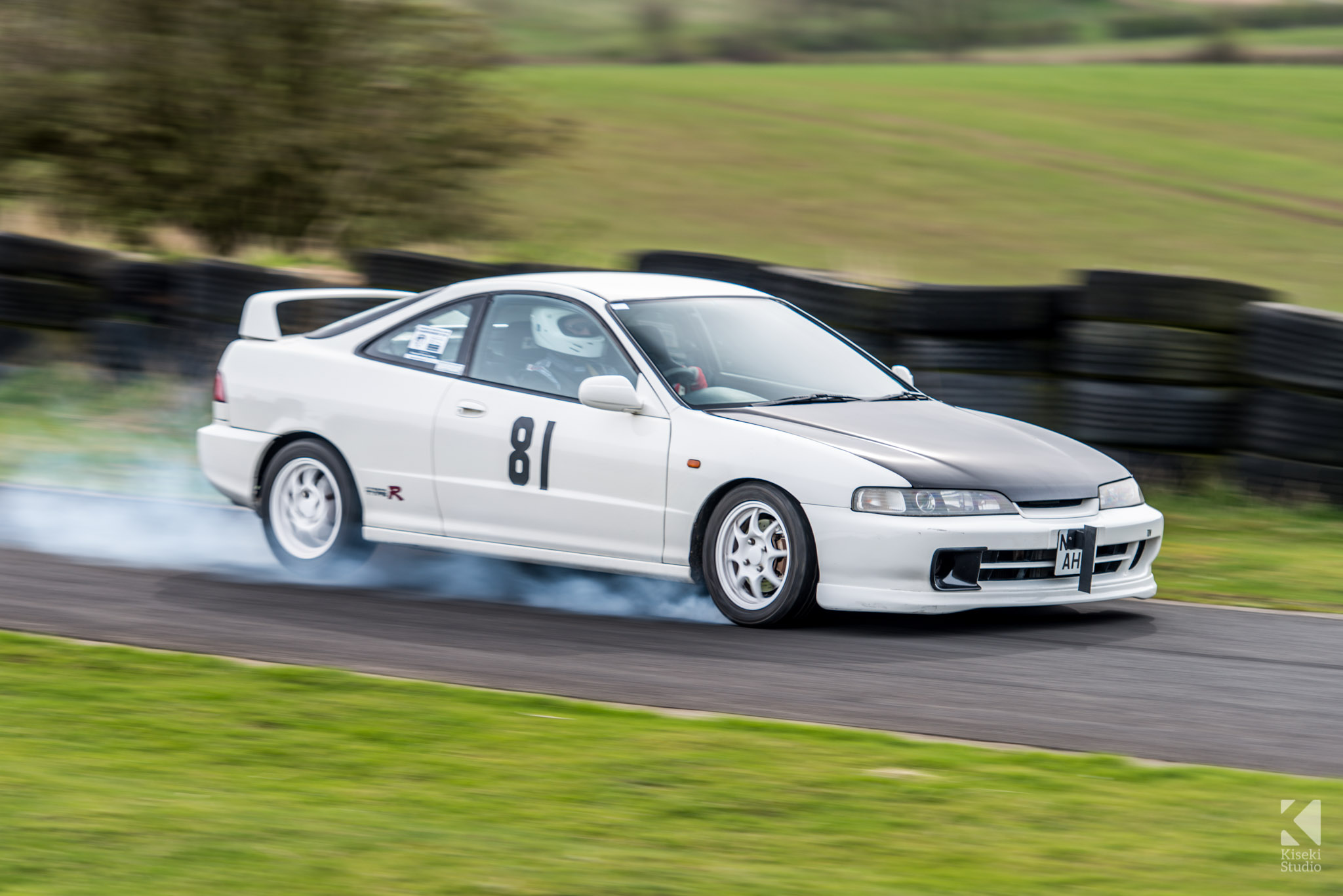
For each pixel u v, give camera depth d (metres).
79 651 16.73
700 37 194.25
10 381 38.28
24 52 51.72
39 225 55.00
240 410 22.50
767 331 21.08
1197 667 16.80
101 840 10.84
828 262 64.75
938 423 19.70
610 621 18.88
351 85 53.53
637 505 19.00
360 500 21.31
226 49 51.88
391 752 13.32
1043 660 16.97
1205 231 74.75
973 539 17.64
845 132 106.12
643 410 19.20
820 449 18.05
